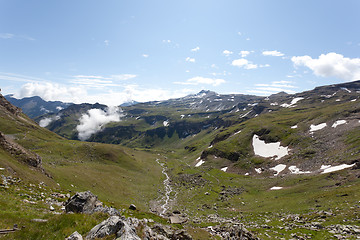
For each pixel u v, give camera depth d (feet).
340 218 143.84
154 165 627.46
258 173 469.57
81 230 60.64
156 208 272.10
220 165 595.47
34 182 157.38
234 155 608.19
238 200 300.61
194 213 247.91
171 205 291.17
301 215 175.42
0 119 619.67
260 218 198.08
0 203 82.58
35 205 98.22
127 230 55.36
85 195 91.04
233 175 461.78
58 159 383.24
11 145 201.87
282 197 271.49
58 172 256.32
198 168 580.71
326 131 515.09
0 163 148.46
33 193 121.29
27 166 191.21
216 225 168.25
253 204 270.46
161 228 100.73
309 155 434.71
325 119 582.35
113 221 58.95
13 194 107.45
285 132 612.70
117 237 53.57
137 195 322.96
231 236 127.65
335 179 273.75
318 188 264.31
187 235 101.45
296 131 590.96
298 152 474.08
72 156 439.22
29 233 56.80
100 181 304.71
